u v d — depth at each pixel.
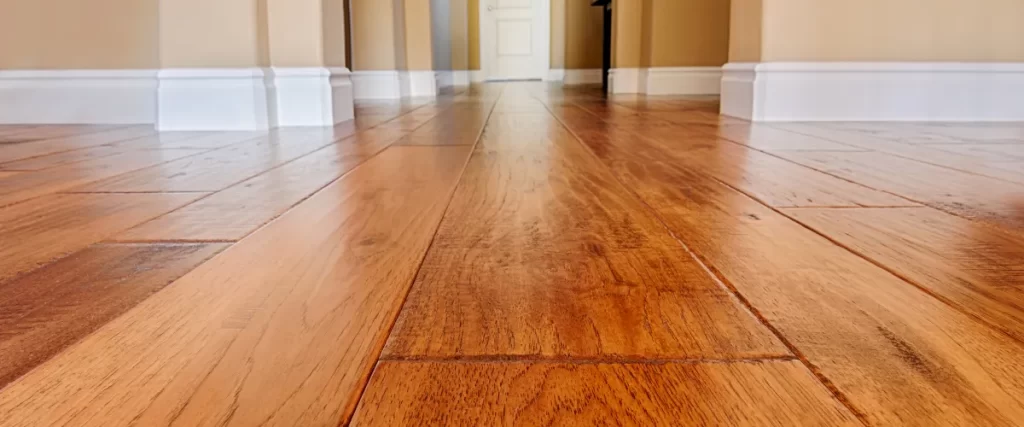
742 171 1.24
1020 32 2.37
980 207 0.91
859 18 2.36
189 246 0.72
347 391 0.39
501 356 0.43
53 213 0.89
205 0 2.09
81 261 0.66
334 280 0.60
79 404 0.37
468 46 8.50
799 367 0.41
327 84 2.27
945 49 2.38
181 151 1.58
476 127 2.18
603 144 1.68
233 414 0.36
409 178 1.17
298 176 1.20
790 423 0.35
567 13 7.46
